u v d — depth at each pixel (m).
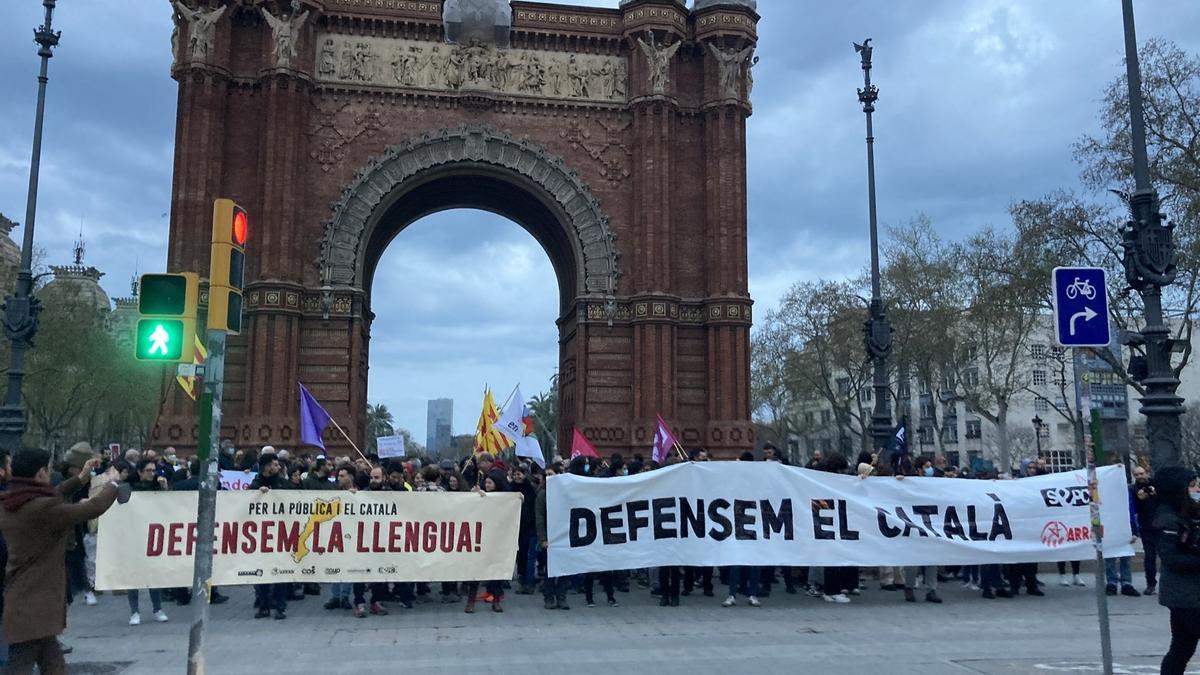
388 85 50.00
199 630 11.23
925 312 75.94
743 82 53.06
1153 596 24.47
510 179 51.31
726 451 49.44
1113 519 24.20
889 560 22.69
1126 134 49.12
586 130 52.03
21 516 11.02
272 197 46.66
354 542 21.00
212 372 11.80
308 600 24.86
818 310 91.12
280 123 47.34
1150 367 22.94
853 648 17.34
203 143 46.28
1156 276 22.92
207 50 46.97
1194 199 47.38
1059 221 55.19
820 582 25.34
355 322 48.00
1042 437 119.38
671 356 50.06
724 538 22.22
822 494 22.78
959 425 130.25
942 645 17.66
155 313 13.31
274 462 22.17
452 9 49.88
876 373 37.47
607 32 52.53
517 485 25.84
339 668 15.65
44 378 82.00
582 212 51.19
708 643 17.94
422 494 21.44
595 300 50.50
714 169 51.91
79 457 17.77
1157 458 22.58
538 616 21.59
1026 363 97.31
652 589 25.42
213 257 12.09
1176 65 47.69
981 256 69.25
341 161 49.28
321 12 49.28
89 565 24.14
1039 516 23.62
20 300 35.28
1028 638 18.45
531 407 154.50
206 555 11.40
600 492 22.09
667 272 50.47
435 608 23.00
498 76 51.19
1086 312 13.52
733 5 52.75
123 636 19.11
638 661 16.11
